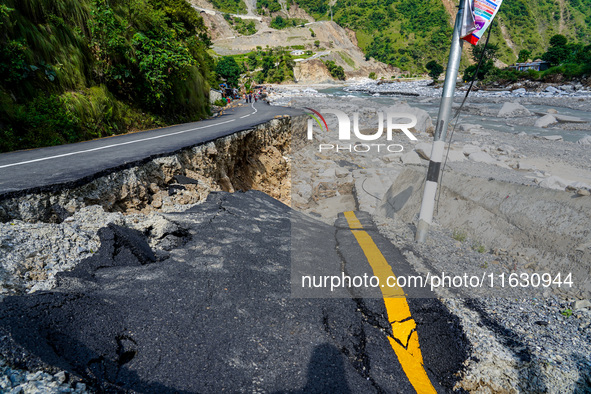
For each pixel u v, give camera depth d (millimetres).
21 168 4691
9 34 8117
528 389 1908
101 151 6336
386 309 2471
